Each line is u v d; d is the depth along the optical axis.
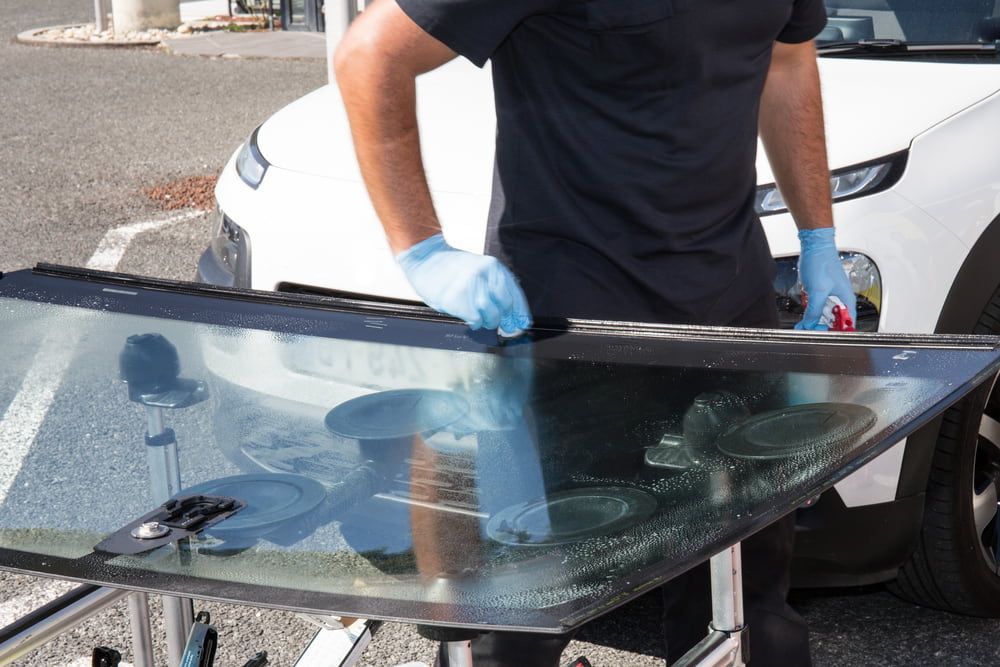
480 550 1.07
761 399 1.34
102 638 2.55
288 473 1.25
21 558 1.10
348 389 1.48
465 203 2.44
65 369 1.58
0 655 1.35
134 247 5.44
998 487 2.57
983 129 2.55
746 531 1.06
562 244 1.72
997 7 3.31
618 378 1.45
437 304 1.61
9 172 7.05
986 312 2.46
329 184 2.64
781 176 2.10
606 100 1.65
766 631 1.73
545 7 1.59
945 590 2.53
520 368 1.51
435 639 1.23
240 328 1.71
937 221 2.41
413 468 1.25
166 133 8.30
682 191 1.69
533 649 1.67
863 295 2.36
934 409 1.24
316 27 14.72
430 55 1.57
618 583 0.99
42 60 12.69
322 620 1.38
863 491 2.27
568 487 1.18
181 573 1.05
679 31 1.58
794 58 2.00
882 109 2.58
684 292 1.74
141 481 1.26
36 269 2.01
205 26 15.30
